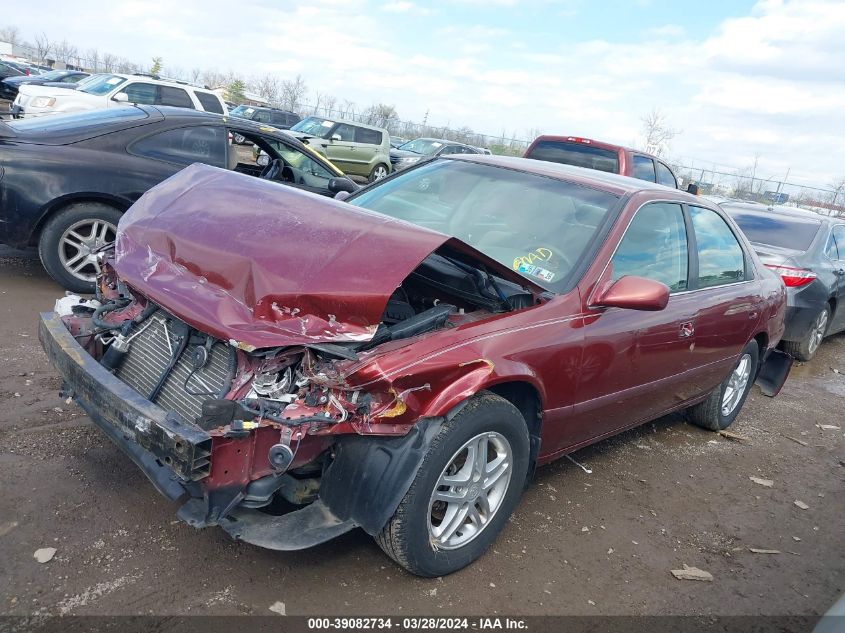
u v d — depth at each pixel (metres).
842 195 31.25
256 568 2.91
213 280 2.83
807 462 5.28
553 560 3.37
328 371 2.53
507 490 3.21
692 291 4.34
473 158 4.55
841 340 10.12
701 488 4.50
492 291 3.28
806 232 8.32
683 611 3.17
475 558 3.16
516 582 3.13
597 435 3.99
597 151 10.89
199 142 6.60
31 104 14.56
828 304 8.34
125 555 2.85
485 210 3.96
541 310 3.25
